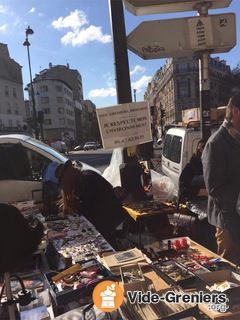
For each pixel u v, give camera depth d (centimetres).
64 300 183
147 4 371
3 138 508
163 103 10656
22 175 494
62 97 8131
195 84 8594
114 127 359
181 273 210
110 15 391
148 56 387
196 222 371
